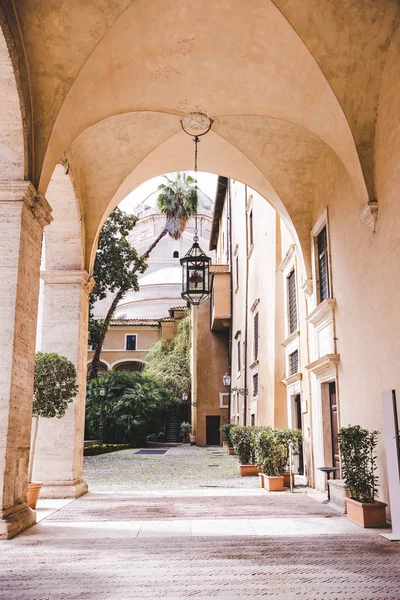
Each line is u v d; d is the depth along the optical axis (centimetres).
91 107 898
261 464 1229
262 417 1794
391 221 779
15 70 738
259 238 1981
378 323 823
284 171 1229
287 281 1572
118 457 2358
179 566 541
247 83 949
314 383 1199
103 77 860
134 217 2933
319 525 759
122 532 716
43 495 1042
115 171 1177
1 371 697
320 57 812
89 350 4400
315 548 617
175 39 846
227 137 1161
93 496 1082
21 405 738
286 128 1128
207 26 823
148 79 930
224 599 435
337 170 1052
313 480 1197
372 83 832
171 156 1236
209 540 665
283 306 1612
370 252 860
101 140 1112
